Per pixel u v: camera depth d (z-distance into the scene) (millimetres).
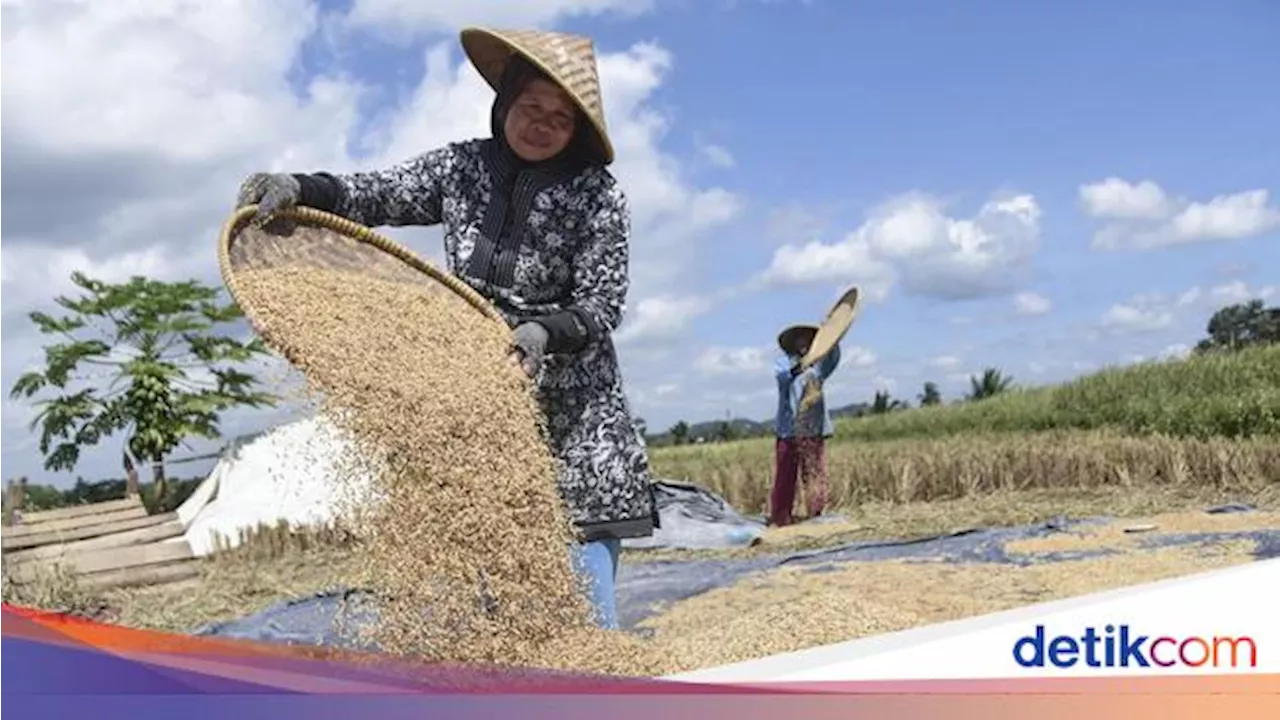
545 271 3598
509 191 3607
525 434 3291
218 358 14891
